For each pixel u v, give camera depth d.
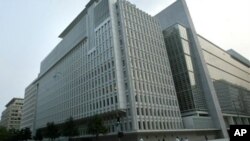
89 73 78.75
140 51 71.38
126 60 65.44
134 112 57.88
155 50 78.38
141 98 62.38
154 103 65.44
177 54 87.69
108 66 68.44
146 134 56.81
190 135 69.19
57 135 75.12
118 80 63.25
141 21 79.19
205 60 98.69
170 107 70.56
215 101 82.88
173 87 77.31
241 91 120.25
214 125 79.81
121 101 60.56
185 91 81.00
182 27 92.06
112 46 68.62
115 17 74.12
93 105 71.56
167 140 61.28
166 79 75.88
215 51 115.75
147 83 67.06
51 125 77.38
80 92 82.62
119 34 71.44
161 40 84.75
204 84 85.31
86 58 83.50
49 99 115.62
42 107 124.56
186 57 85.44
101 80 70.25
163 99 69.69
